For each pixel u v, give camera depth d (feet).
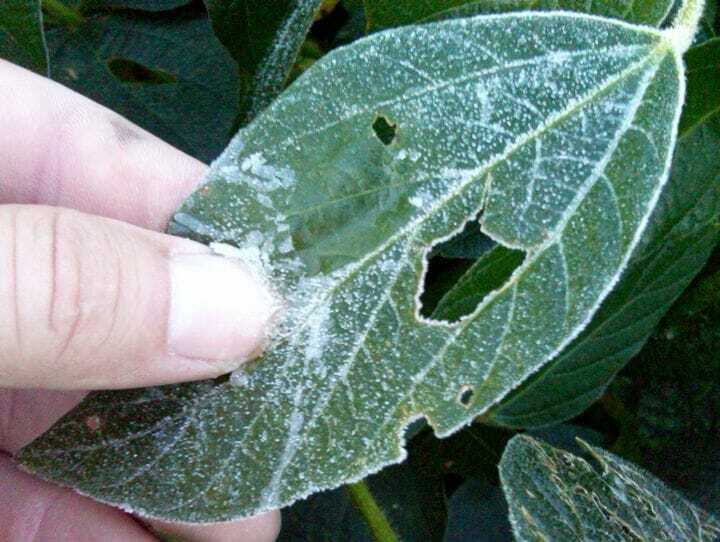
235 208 0.32
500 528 0.48
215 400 0.32
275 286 0.32
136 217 0.44
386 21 0.37
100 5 0.50
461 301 0.34
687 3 0.33
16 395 0.45
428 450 0.50
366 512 0.47
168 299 0.31
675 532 0.38
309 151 0.31
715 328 0.49
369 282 0.32
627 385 0.51
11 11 0.42
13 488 0.45
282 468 0.31
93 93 0.49
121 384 0.32
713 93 0.40
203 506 0.31
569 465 0.36
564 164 0.32
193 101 0.48
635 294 0.43
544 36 0.32
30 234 0.30
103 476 0.32
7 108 0.42
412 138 0.32
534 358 0.31
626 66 0.32
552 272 0.31
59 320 0.30
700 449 0.48
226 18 0.41
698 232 0.42
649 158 0.32
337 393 0.31
